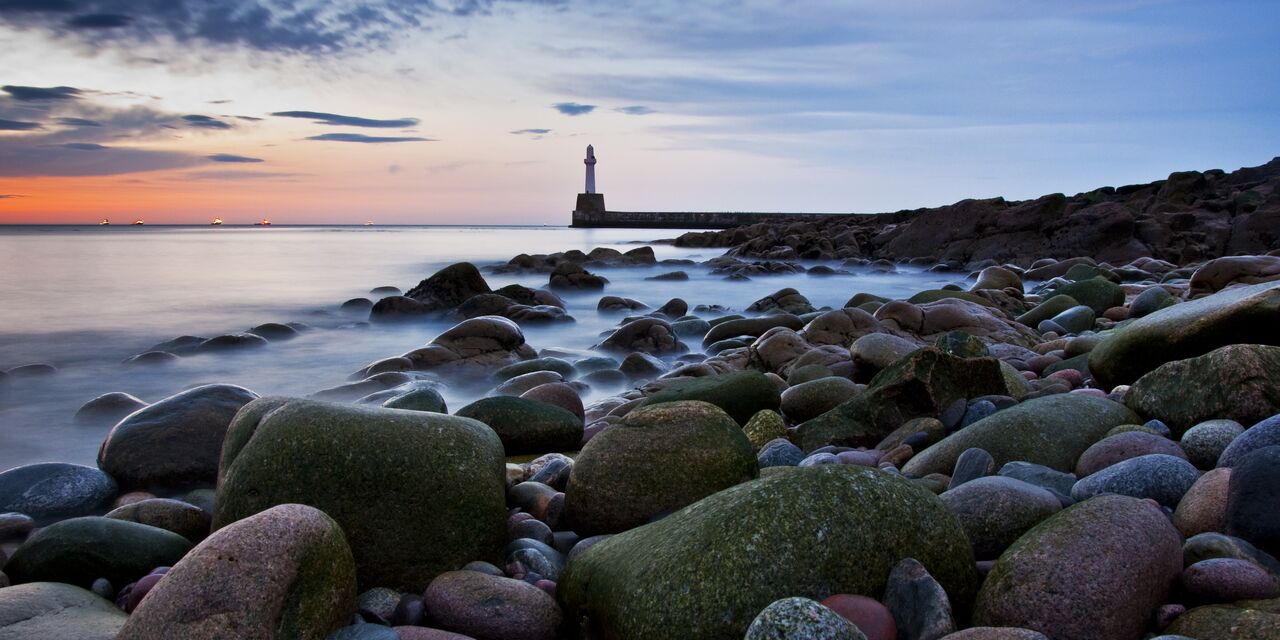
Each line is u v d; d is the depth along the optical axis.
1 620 3.48
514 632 3.58
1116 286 14.17
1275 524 3.38
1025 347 10.53
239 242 59.38
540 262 32.06
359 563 4.13
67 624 3.54
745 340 12.52
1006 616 3.10
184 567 3.16
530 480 5.90
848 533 3.25
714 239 58.50
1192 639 2.90
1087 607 3.02
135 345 15.05
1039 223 31.58
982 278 17.73
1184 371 5.42
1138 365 6.75
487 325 12.27
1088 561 3.11
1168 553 3.28
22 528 5.38
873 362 8.62
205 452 6.42
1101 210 30.22
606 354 12.73
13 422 9.29
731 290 25.03
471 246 57.25
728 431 5.03
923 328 11.17
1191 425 5.23
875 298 15.71
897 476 3.59
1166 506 4.00
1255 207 30.30
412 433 4.38
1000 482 3.99
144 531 4.46
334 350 14.27
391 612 3.81
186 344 14.12
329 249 50.31
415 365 11.48
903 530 3.34
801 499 3.33
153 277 28.61
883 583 3.23
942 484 4.88
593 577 3.65
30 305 20.59
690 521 3.47
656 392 8.34
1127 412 5.53
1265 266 12.62
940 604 3.02
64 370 12.52
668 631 3.11
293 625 3.22
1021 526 3.78
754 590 3.11
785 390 8.34
